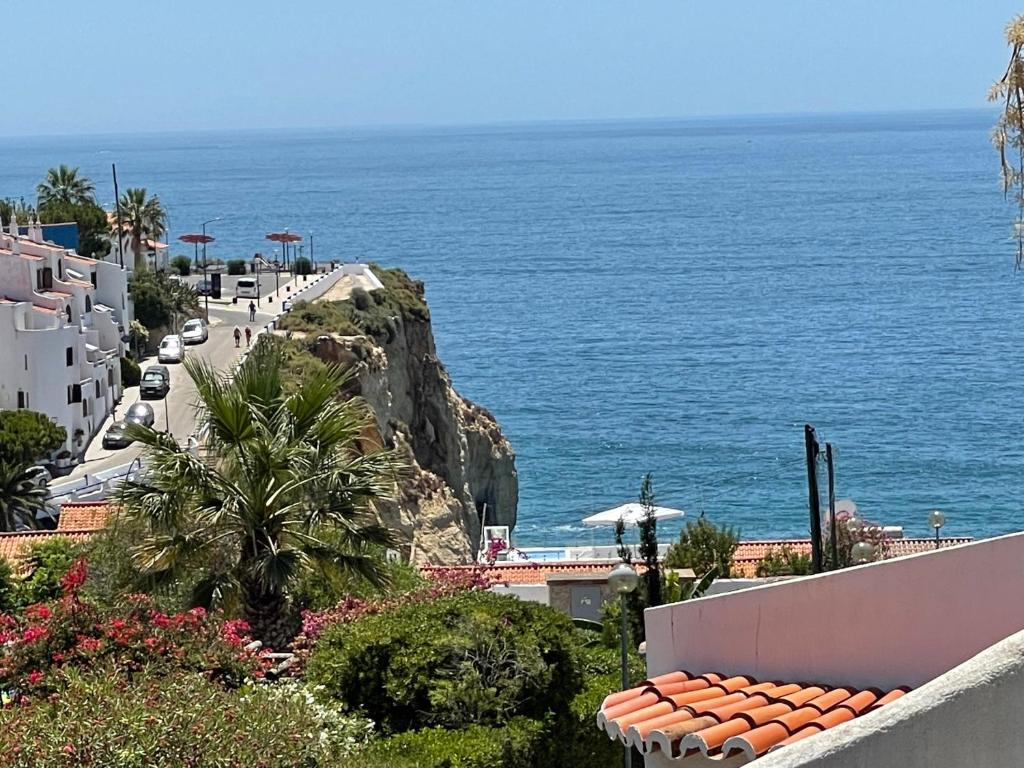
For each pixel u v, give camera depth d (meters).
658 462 131.62
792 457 130.38
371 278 130.62
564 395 161.12
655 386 164.50
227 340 129.75
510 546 91.44
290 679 22.69
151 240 163.00
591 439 140.75
